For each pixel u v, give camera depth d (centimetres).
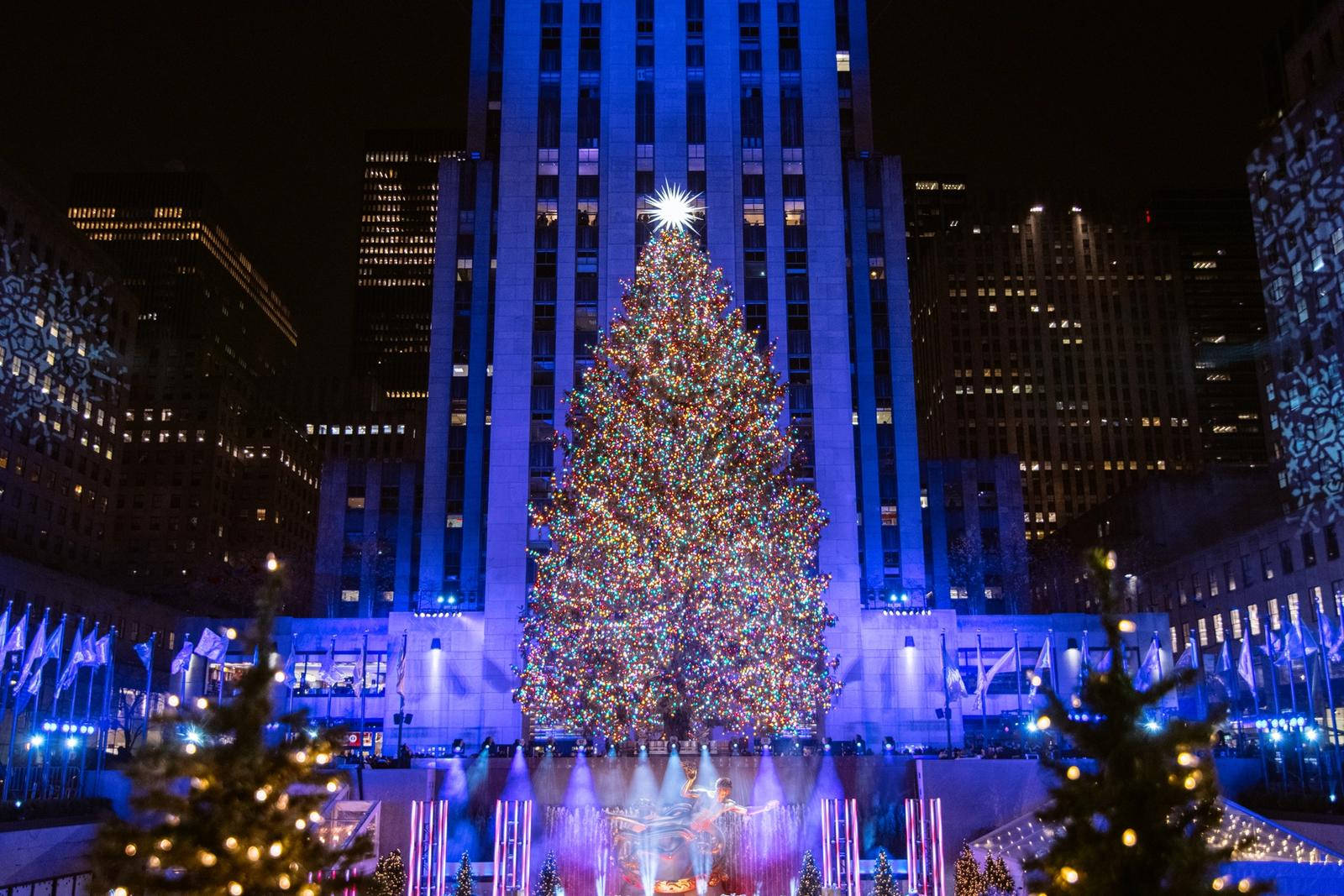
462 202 9219
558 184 9019
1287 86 10394
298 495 19512
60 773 6300
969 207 19188
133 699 7988
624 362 6319
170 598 14200
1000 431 18150
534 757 5412
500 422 8519
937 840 4125
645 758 5172
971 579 11300
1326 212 9631
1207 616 10244
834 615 7844
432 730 8006
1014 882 3188
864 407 9075
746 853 4175
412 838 3947
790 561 6200
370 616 10631
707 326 6266
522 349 8656
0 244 11069
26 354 11675
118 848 1436
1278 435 10425
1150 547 12088
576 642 5941
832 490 8425
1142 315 18762
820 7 9556
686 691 5706
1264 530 9300
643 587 5678
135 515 17312
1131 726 1401
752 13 9538
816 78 9375
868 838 4797
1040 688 1869
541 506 8300
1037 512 17850
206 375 18000
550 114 9194
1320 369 9644
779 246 8956
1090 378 18450
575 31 9388
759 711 5816
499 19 9631
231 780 1466
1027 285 18825
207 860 1416
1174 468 18075
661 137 9119
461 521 8669
